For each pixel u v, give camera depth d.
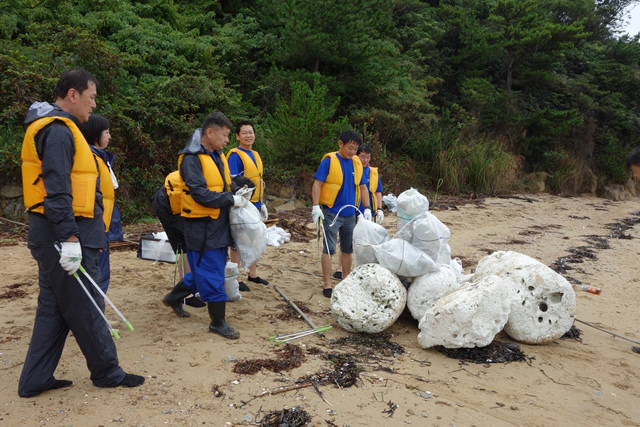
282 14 15.34
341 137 5.55
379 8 16.39
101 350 3.06
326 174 5.54
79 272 2.91
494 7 24.56
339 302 4.39
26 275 5.89
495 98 22.58
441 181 17.05
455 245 9.21
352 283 4.45
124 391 3.14
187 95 12.33
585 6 28.33
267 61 16.69
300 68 16.11
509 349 4.17
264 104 16.20
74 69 2.89
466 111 22.02
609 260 8.49
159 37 14.09
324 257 5.60
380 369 3.67
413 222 4.73
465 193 18.45
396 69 18.00
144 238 5.52
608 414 3.26
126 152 10.52
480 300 3.95
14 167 8.89
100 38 13.26
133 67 13.16
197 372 3.45
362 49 15.23
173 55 13.71
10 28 11.97
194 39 15.05
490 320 4.01
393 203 11.50
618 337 4.75
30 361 3.01
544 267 4.45
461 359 3.96
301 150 12.66
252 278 5.93
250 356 3.76
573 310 4.41
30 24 12.12
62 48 10.80
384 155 16.09
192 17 16.55
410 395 3.30
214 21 17.17
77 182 2.83
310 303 5.26
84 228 2.91
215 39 15.78
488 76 25.47
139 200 10.60
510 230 11.30
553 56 24.33
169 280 5.85
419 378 3.56
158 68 13.44
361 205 6.39
